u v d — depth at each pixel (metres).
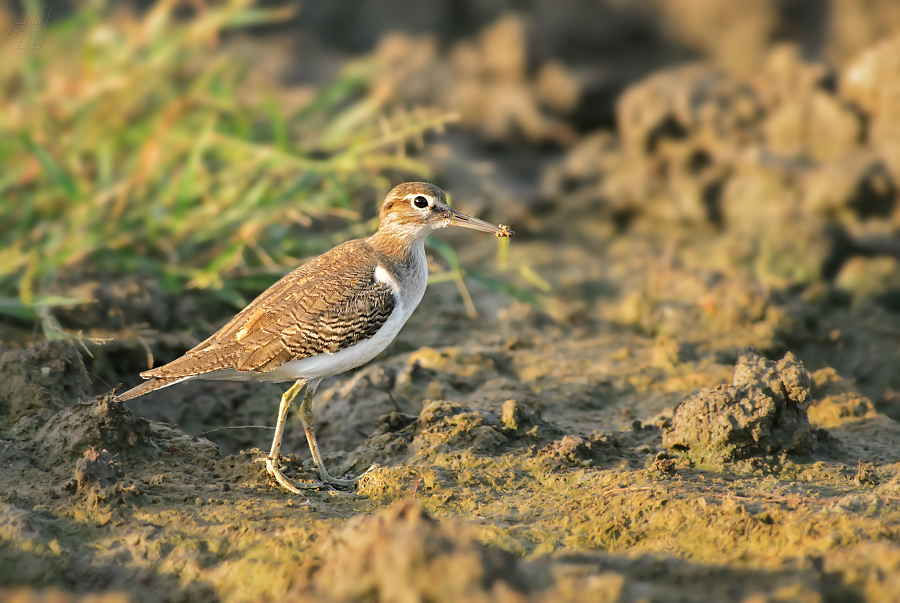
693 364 12.52
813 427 9.95
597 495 8.51
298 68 21.89
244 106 16.58
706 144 17.70
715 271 14.65
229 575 7.30
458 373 12.24
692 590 6.60
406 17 23.00
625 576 6.64
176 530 8.00
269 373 9.29
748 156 17.12
